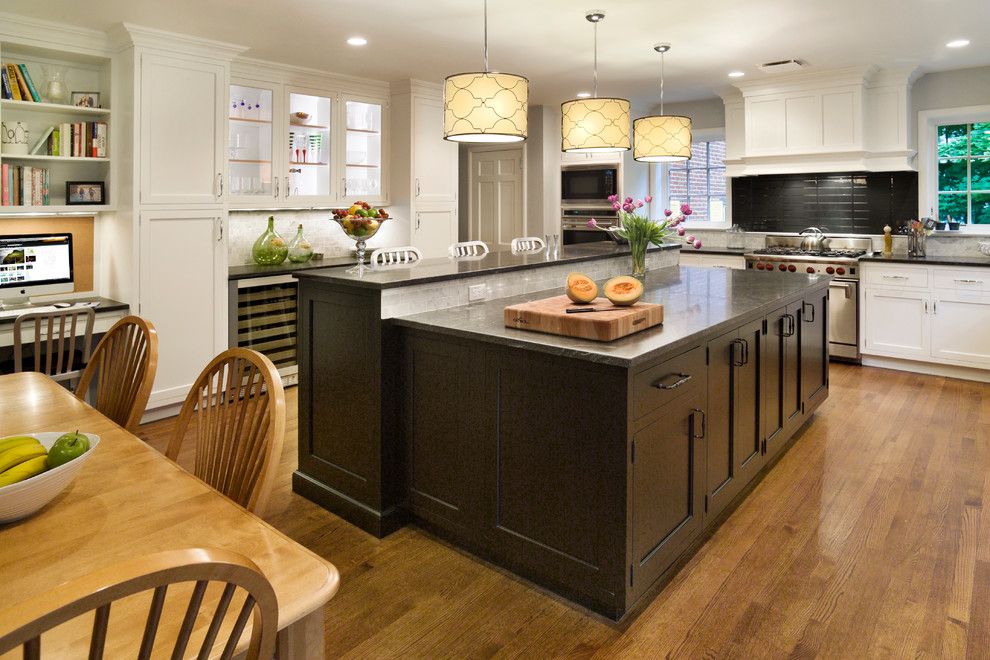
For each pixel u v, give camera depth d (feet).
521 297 10.84
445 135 10.25
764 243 20.86
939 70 17.62
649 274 14.19
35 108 12.80
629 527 6.95
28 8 11.60
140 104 12.99
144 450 5.25
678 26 13.17
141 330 6.65
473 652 6.59
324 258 18.60
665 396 7.49
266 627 2.66
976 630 6.82
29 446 4.27
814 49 15.15
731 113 20.31
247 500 4.72
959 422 13.35
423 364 8.70
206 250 14.25
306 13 12.09
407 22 12.70
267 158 16.44
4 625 1.94
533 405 7.55
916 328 16.93
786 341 11.36
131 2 11.35
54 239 13.52
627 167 22.33
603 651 6.60
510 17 12.46
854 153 17.46
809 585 7.72
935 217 18.52
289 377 16.29
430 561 8.34
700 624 7.02
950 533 8.86
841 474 10.87
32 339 12.07
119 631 3.01
